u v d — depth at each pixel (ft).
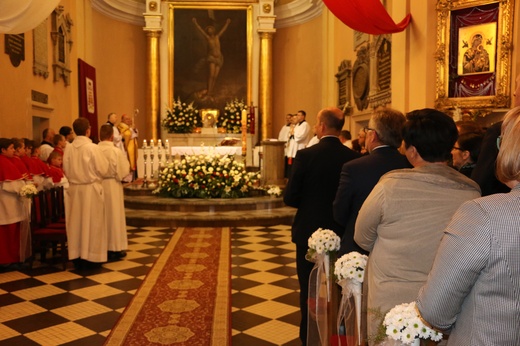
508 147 4.63
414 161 7.50
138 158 45.85
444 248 4.66
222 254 22.72
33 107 33.76
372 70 37.93
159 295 16.57
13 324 14.06
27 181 20.95
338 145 11.84
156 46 55.77
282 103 58.03
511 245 4.34
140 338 12.87
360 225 7.48
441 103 28.68
